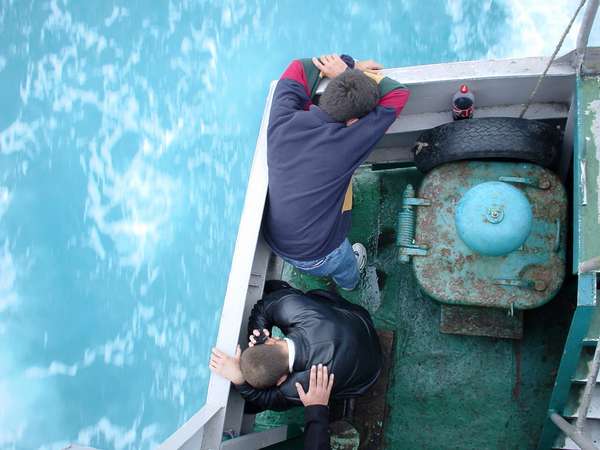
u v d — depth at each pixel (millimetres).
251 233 3236
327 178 3033
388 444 4039
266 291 3801
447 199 3580
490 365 4066
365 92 2934
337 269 3639
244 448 3258
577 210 2879
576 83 3072
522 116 3484
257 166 3379
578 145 2959
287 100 3170
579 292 2707
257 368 2928
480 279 3496
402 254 3617
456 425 4004
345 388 3236
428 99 3691
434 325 4207
